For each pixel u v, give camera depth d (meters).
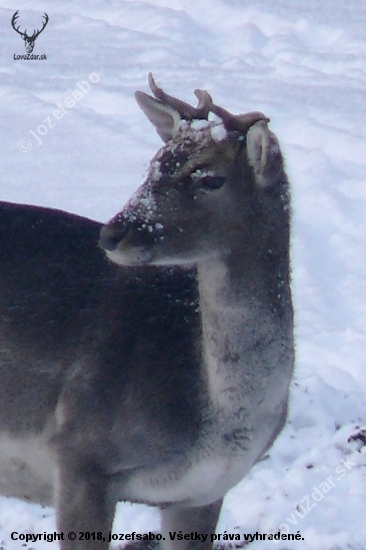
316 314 18.58
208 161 9.71
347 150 25.12
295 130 26.19
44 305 11.09
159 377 10.54
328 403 16.03
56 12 37.34
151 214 9.65
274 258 10.14
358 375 16.88
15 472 11.43
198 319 10.69
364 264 20.55
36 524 13.24
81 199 22.11
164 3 38.62
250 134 9.76
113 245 9.58
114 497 10.83
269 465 14.70
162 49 32.66
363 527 13.49
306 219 22.17
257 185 9.93
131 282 11.06
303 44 34.00
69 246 11.36
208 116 10.08
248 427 10.41
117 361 10.68
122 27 35.75
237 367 10.19
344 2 37.97
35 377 10.96
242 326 10.11
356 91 28.98
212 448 10.48
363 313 18.70
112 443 10.62
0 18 36.12
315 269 20.34
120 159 24.31
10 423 11.13
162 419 10.48
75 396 10.73
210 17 36.88
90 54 32.22
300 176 23.78
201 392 10.43
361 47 33.34
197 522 11.68
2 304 11.19
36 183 22.77
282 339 10.27
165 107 10.17
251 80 29.95
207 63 31.97
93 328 10.88
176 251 9.79
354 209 22.58
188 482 10.73
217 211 9.79
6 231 11.47
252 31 34.62
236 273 10.01
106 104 27.73
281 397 10.48
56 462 10.90
